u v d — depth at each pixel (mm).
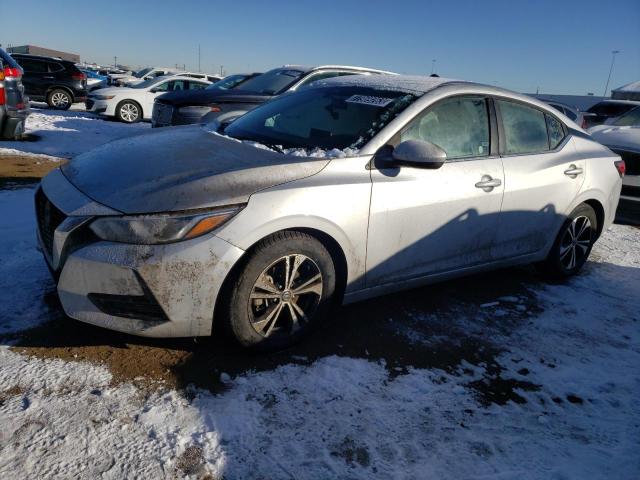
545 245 4223
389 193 3088
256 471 2068
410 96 3479
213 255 2498
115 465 2014
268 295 2746
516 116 4004
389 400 2609
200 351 2820
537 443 2430
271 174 2787
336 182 2904
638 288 4539
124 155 3072
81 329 2877
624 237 6191
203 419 2309
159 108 8234
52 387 2400
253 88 8484
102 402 2344
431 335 3322
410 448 2301
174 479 1985
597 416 2688
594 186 4395
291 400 2508
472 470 2215
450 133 3539
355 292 3160
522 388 2867
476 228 3619
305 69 8414
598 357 3291
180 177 2703
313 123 3539
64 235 2516
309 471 2104
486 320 3629
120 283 2443
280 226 2674
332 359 2896
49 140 9453
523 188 3844
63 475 1941
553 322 3715
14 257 3660
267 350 2824
